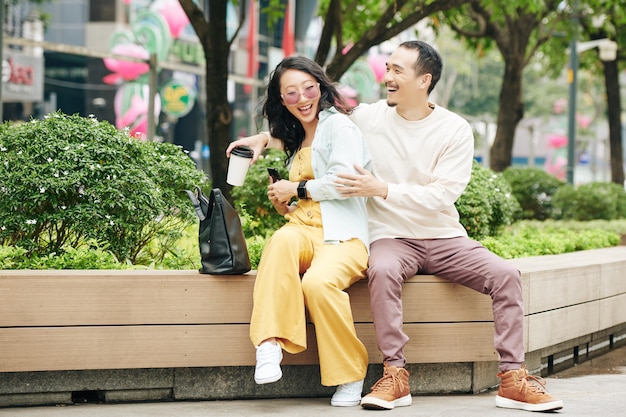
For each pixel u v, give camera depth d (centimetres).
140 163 552
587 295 604
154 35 2106
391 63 475
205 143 2439
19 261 508
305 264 457
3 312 432
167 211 559
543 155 6362
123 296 443
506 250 698
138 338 445
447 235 478
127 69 2109
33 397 447
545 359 601
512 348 449
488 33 1488
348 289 467
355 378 443
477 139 4756
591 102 5100
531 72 4884
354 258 450
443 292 477
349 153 458
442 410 439
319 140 470
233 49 2402
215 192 452
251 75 2466
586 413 441
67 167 517
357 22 1241
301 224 468
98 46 2148
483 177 764
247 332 454
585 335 651
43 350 436
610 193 1513
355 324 468
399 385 443
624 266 672
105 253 516
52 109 2128
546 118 5150
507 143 1523
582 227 1237
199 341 450
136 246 565
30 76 2009
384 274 445
